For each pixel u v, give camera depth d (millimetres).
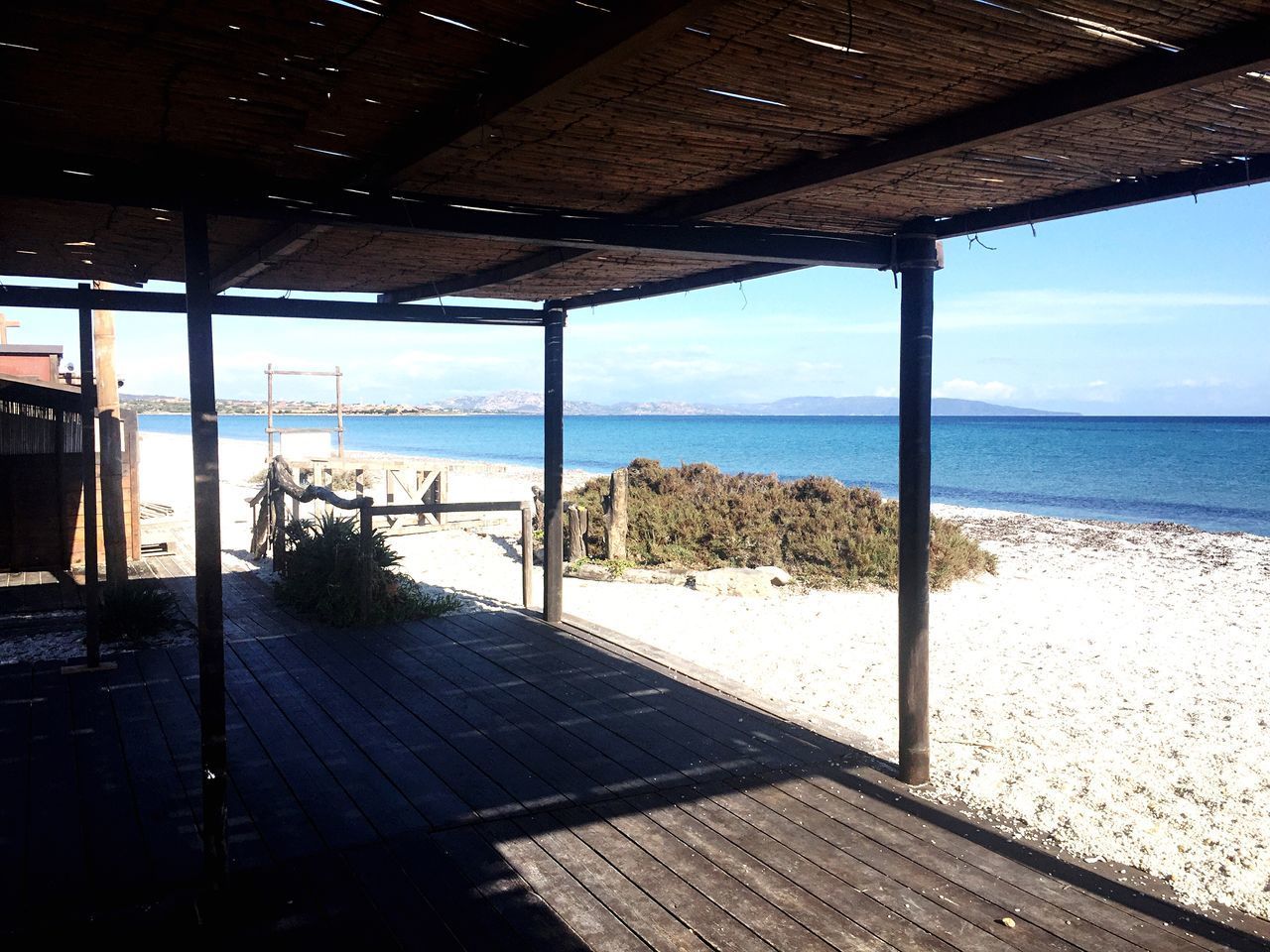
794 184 3250
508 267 5348
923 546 3957
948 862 3303
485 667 5832
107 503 6914
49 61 2176
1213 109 2537
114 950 2680
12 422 9398
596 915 2889
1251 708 5590
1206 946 2787
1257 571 11328
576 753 4332
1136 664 6660
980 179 3309
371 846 3357
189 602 7789
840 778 4074
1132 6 1975
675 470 13211
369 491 17641
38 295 5281
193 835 3438
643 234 3861
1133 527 16453
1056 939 2803
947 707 5492
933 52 2234
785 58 2256
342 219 3369
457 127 2568
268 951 2668
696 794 3865
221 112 2564
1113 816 3816
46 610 7516
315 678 5559
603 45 1959
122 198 2977
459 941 2732
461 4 1942
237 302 5664
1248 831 3730
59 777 3979
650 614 7992
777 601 8672
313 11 1948
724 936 2777
